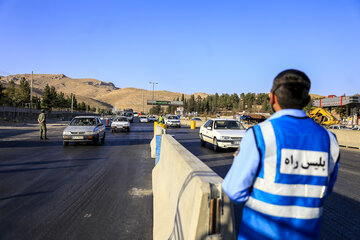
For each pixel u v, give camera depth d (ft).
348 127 82.02
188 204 6.14
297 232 4.12
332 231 11.40
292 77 4.56
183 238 6.03
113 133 73.51
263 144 4.18
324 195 4.30
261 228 4.19
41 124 51.26
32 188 17.94
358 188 18.85
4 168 24.45
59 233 11.20
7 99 153.48
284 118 4.44
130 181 20.03
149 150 38.19
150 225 12.09
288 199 4.11
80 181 19.97
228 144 36.47
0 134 61.82
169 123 114.01
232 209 5.32
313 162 4.23
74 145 43.19
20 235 11.00
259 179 4.25
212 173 6.44
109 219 12.74
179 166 8.91
